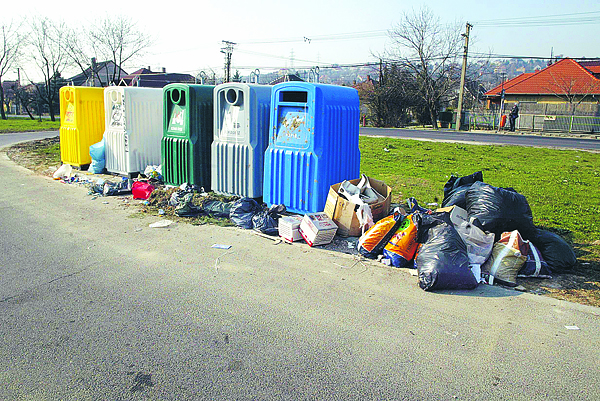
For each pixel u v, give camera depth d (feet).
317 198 21.81
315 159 21.53
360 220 19.98
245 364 10.83
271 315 13.24
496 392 9.91
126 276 16.02
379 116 138.00
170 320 12.87
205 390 9.88
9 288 14.90
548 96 124.47
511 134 93.04
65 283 15.35
